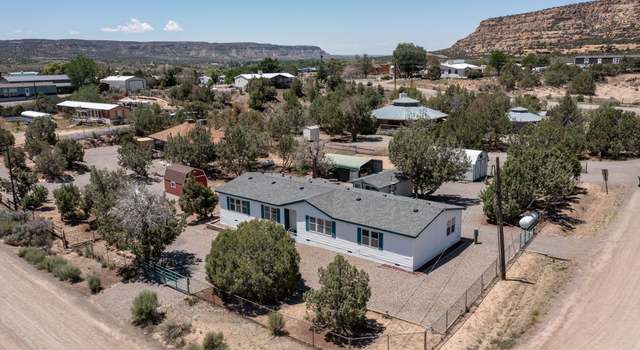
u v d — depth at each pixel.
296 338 23.11
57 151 58.50
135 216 30.98
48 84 134.00
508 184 38.00
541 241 34.78
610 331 23.06
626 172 53.84
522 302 26.00
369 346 22.23
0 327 25.03
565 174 39.38
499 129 66.94
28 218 41.25
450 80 145.50
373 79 160.88
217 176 57.50
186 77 165.88
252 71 168.25
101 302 27.86
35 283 30.30
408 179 43.56
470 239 35.69
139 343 23.61
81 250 35.94
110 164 63.28
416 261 30.56
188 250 35.62
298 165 55.75
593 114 70.00
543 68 161.50
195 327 24.61
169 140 59.66
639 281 27.89
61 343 23.62
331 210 34.09
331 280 22.73
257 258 26.39
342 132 76.44
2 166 61.72
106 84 142.12
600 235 35.62
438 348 21.83
